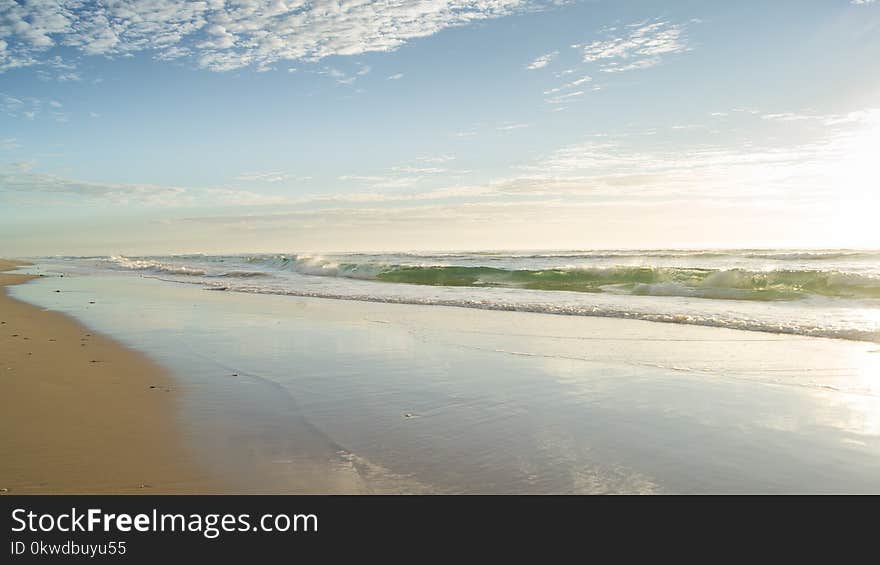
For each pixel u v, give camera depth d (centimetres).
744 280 1781
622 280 2139
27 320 1255
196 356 905
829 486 435
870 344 955
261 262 3997
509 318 1337
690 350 941
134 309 1515
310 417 598
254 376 778
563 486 439
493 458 491
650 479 450
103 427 552
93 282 2523
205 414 604
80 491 418
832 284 1617
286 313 1446
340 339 1067
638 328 1173
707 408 631
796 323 1146
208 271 3272
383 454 500
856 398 657
